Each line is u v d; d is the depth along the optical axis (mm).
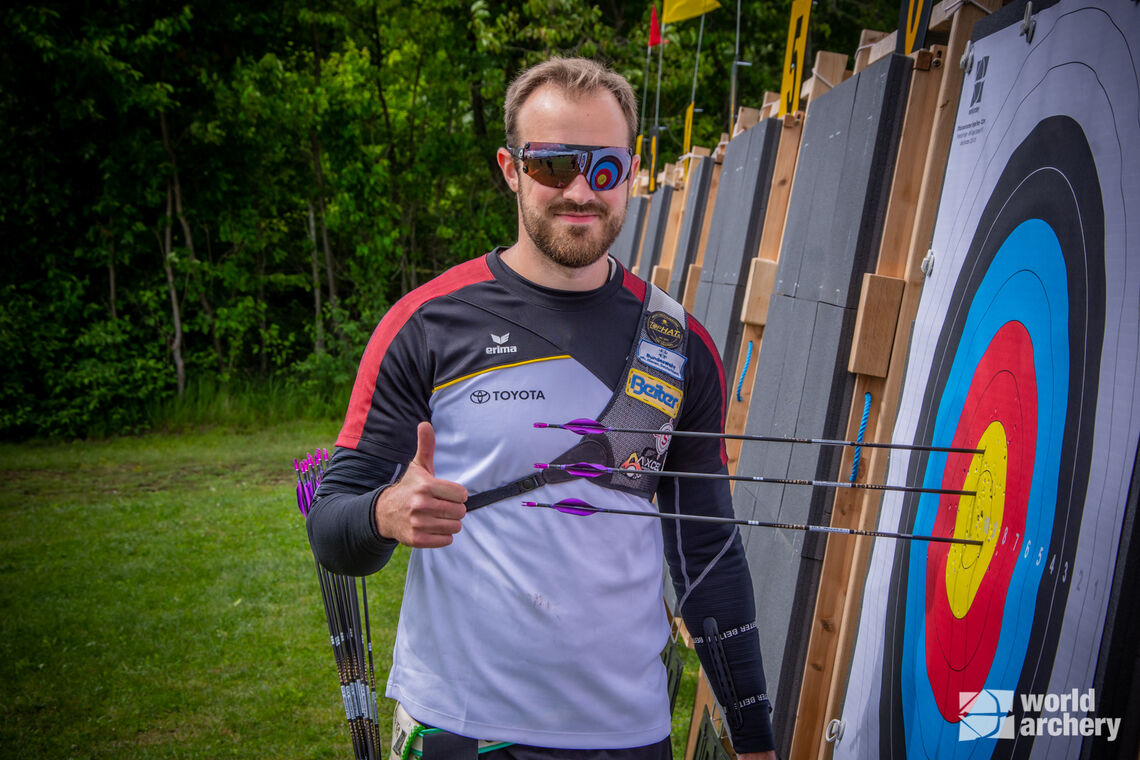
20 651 4246
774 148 3363
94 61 9547
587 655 1548
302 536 6145
